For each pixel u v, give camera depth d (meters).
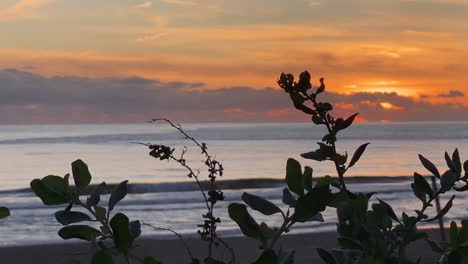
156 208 24.03
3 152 76.88
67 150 81.00
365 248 1.03
